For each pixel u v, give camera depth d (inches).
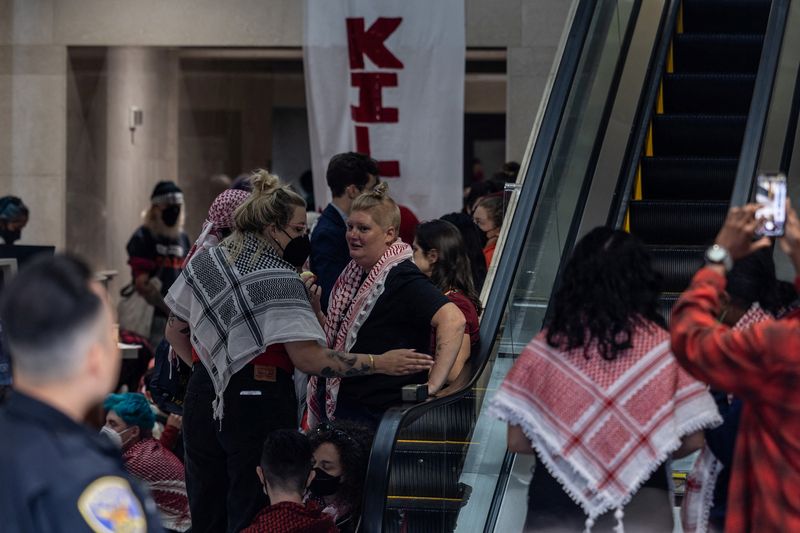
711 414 239.9
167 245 671.1
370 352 321.7
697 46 610.5
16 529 139.0
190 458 321.7
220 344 306.0
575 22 485.7
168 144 852.6
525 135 714.8
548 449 241.6
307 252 318.3
